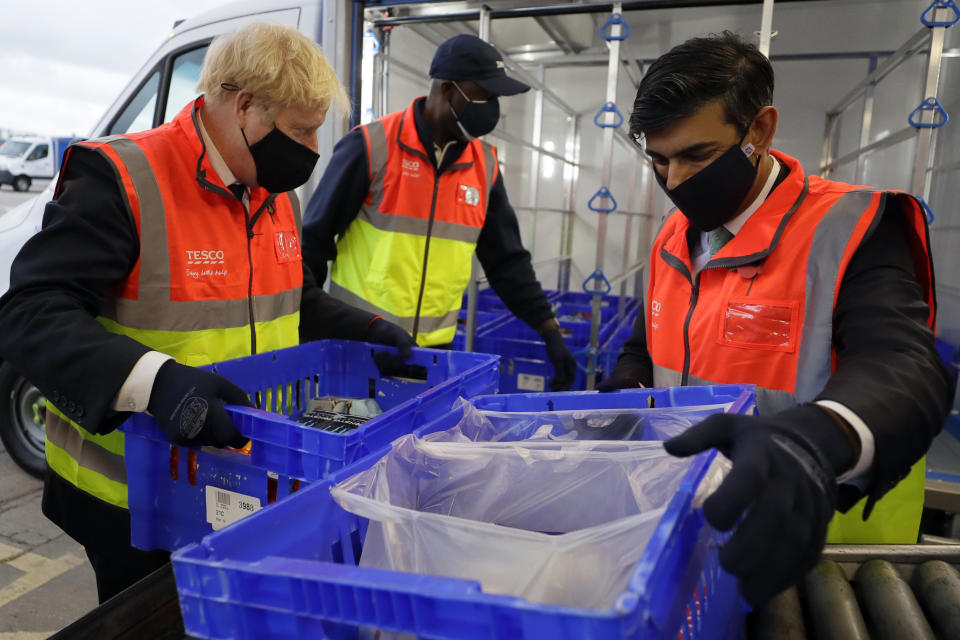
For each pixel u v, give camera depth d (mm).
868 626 735
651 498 650
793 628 695
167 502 905
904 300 806
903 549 835
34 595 2045
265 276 1280
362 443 761
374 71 2770
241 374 1139
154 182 1066
